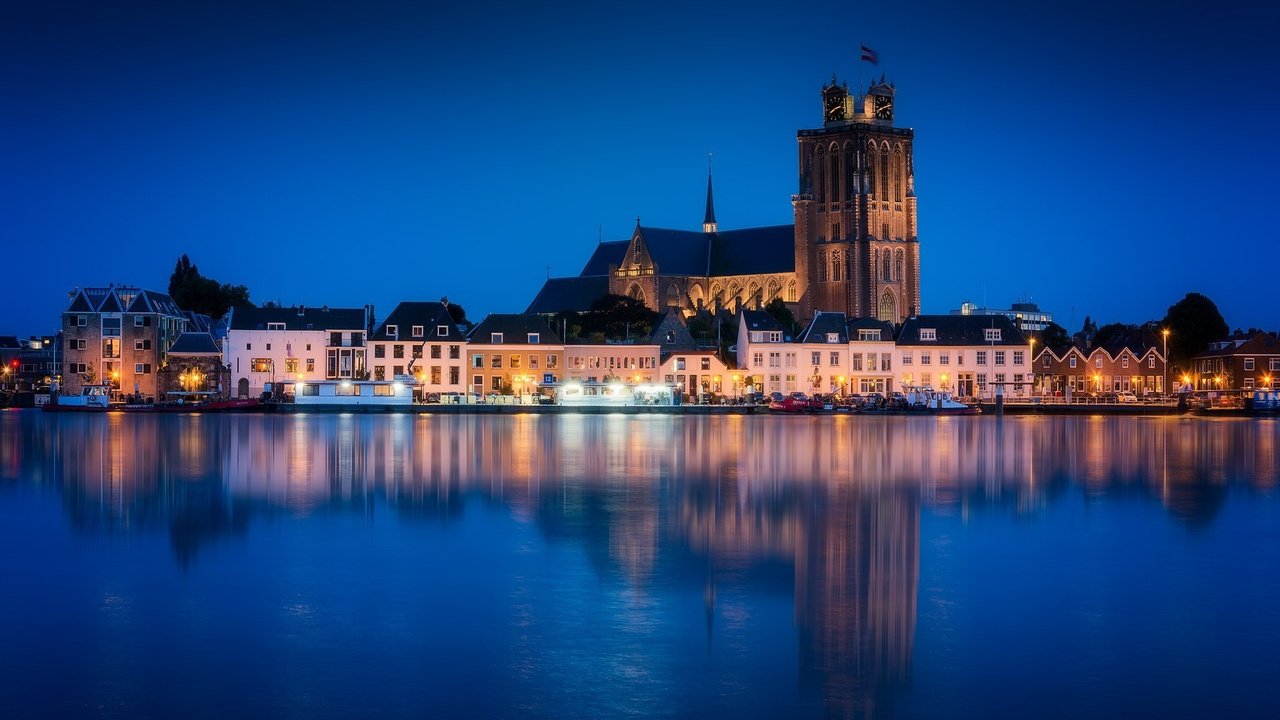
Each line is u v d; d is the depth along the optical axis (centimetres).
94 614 3553
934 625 3450
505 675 3016
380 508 5678
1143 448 9962
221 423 14388
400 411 18738
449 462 8088
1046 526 5162
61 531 4984
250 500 5978
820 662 3116
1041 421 16188
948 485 6681
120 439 10756
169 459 8325
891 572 4134
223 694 2883
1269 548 4622
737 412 19200
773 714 2772
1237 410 19225
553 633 3366
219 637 3322
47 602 3691
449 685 2942
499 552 4500
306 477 7056
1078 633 3369
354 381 19125
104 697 2864
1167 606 3659
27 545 4644
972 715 2769
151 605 3653
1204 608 3638
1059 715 2767
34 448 9500
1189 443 10756
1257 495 6312
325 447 9575
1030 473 7444
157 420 15438
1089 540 4797
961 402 19938
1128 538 4844
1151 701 2847
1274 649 3222
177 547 4603
